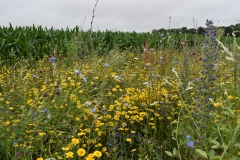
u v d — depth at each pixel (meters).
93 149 2.67
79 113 3.23
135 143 2.80
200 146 2.14
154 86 3.68
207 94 2.66
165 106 3.27
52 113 2.90
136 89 4.04
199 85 2.83
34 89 3.68
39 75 4.37
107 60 6.04
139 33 13.41
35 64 5.79
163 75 3.85
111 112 3.37
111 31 12.18
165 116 3.23
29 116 2.71
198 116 2.56
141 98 3.57
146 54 4.08
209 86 2.71
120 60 6.29
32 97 3.70
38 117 2.59
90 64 5.24
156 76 3.78
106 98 3.66
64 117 3.03
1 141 2.35
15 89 3.26
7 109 2.79
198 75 4.01
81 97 3.53
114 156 2.36
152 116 3.24
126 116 2.95
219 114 2.79
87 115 2.98
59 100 3.19
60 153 2.34
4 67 5.93
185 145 2.32
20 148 2.26
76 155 2.28
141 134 2.98
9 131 2.44
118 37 11.43
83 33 10.04
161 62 3.88
